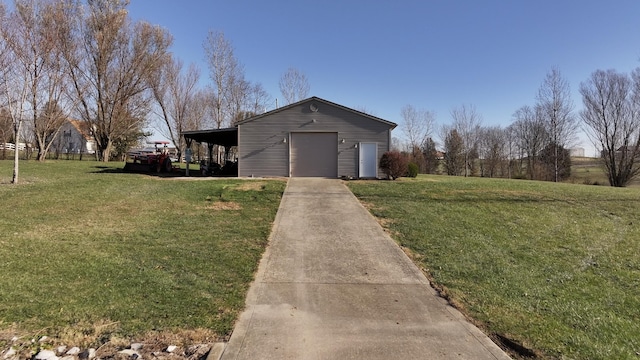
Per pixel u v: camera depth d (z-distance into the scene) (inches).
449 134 1561.3
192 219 327.3
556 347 130.5
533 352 126.9
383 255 243.3
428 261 231.8
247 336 133.8
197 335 132.6
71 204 368.5
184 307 154.3
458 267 220.7
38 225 285.4
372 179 666.2
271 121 682.2
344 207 396.8
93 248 230.7
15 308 143.7
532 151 1465.3
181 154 1534.2
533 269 223.6
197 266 207.3
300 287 187.2
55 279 175.2
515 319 153.7
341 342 130.9
